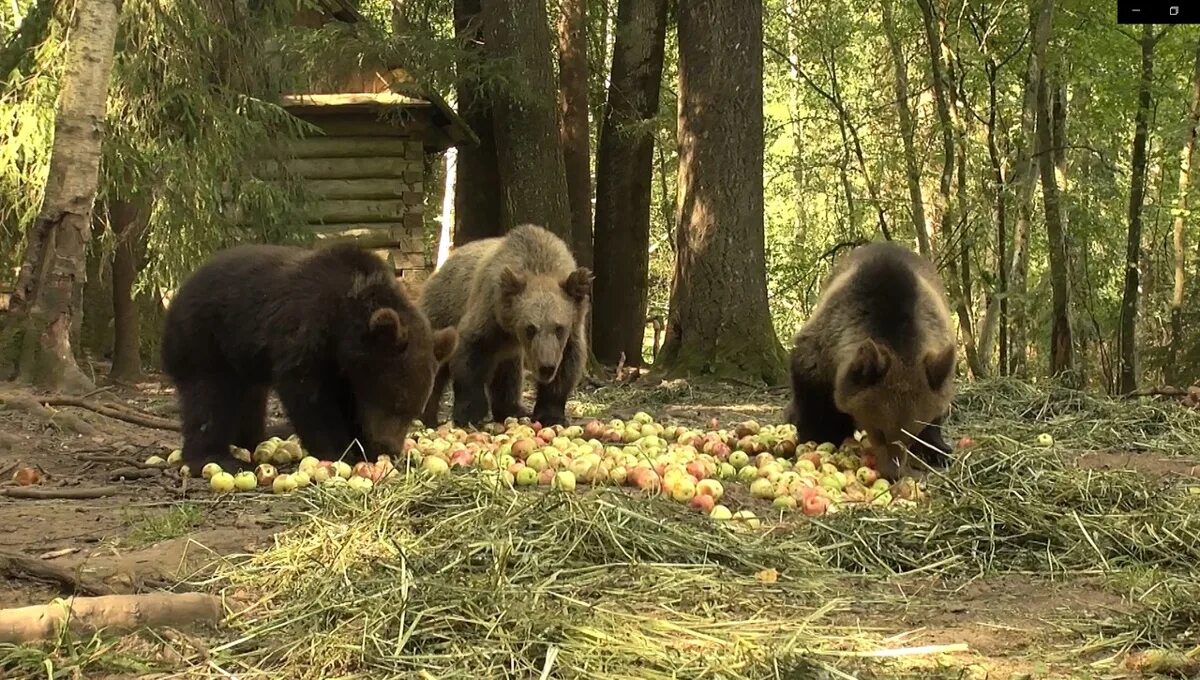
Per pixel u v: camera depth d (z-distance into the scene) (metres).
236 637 4.30
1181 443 9.62
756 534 5.83
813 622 4.56
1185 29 19.41
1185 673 4.04
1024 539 5.86
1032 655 4.21
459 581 4.68
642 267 21.39
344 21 19.48
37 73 12.70
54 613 4.17
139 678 3.90
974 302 25.34
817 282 28.31
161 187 13.32
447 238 34.12
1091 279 22.62
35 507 6.47
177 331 7.61
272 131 15.38
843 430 8.66
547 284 10.03
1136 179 18.91
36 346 10.73
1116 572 5.44
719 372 15.38
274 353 7.25
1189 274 24.55
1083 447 9.52
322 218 18.19
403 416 7.30
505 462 6.73
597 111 23.48
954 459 6.99
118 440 9.09
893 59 22.86
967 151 20.84
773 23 27.44
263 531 5.79
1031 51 17.69
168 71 13.26
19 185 13.12
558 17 20.97
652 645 4.10
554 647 3.99
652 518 5.58
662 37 21.22
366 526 5.39
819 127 27.69
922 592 5.15
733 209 15.57
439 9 22.08
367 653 4.00
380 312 7.07
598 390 14.55
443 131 20.11
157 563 5.18
